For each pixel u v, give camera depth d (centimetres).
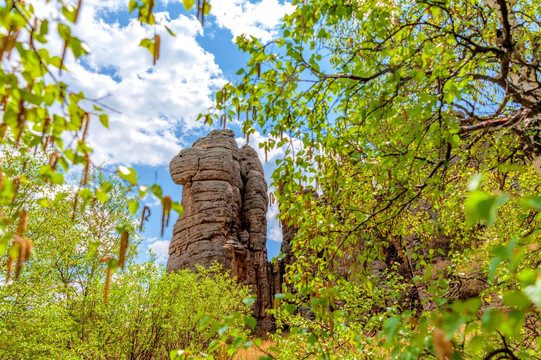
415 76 319
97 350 1050
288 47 336
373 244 484
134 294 1227
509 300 99
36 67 183
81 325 1094
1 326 825
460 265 457
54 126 199
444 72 322
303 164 411
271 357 227
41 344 892
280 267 3925
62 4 173
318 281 334
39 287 940
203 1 225
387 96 359
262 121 412
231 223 3781
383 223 489
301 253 456
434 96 329
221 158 4038
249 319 245
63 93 187
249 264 3672
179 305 1355
